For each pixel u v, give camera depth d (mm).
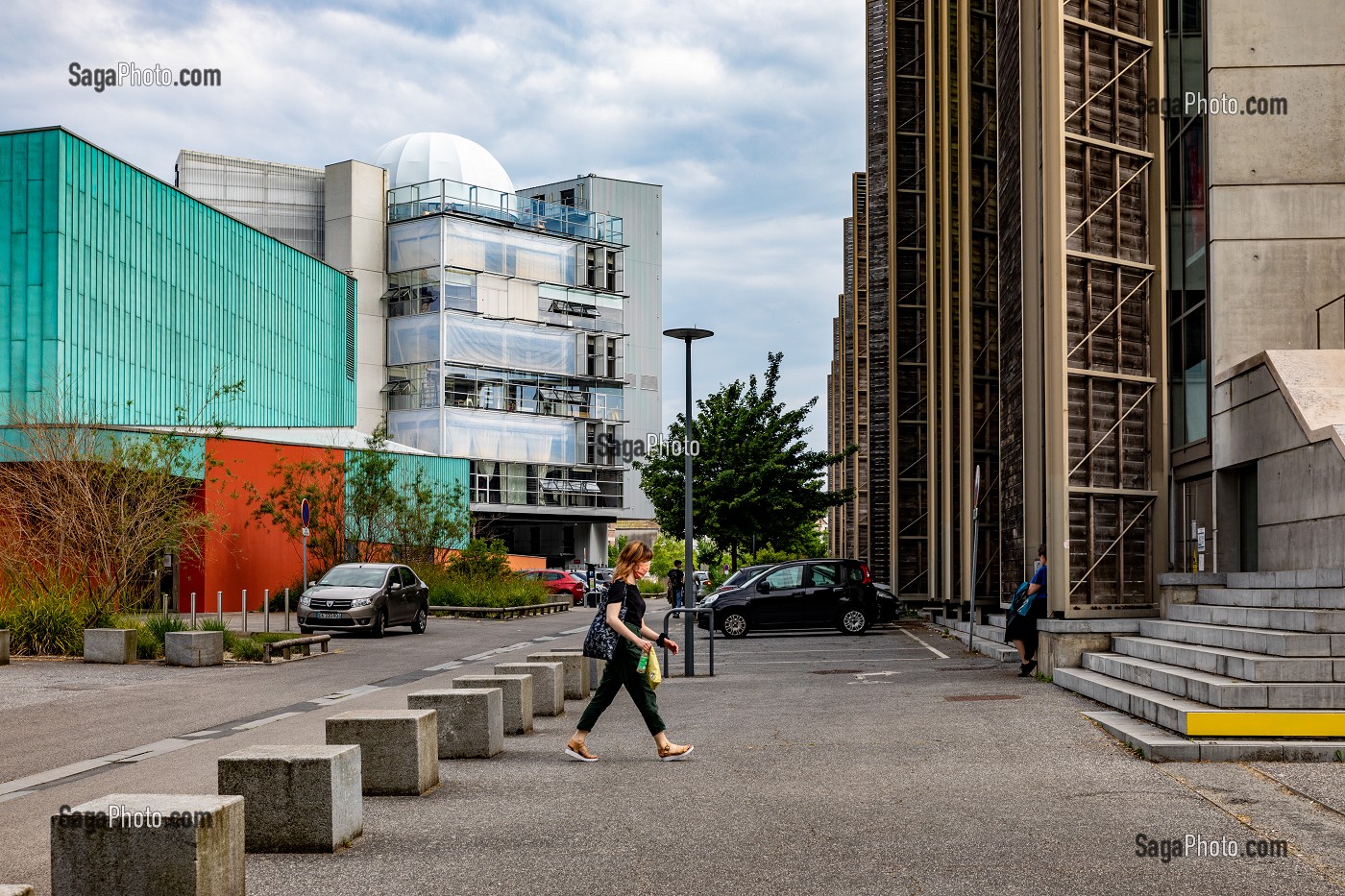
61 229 38156
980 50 32531
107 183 41188
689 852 6746
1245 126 18141
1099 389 18453
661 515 44750
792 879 6145
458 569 44562
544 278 89625
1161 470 18719
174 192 46656
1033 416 22453
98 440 23953
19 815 8125
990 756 9828
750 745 10812
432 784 8773
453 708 10195
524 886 6074
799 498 43938
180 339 47031
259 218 89062
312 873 6355
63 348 38156
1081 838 6910
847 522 77812
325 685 17156
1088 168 18625
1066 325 18188
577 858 6648
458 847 6918
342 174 86375
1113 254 18797
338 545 39750
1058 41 18406
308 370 63688
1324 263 17953
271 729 12359
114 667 19250
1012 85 24547
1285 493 15297
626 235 104625
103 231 40844
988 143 32500
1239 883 5969
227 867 5629
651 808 8008
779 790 8555
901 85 41375
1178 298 19672
